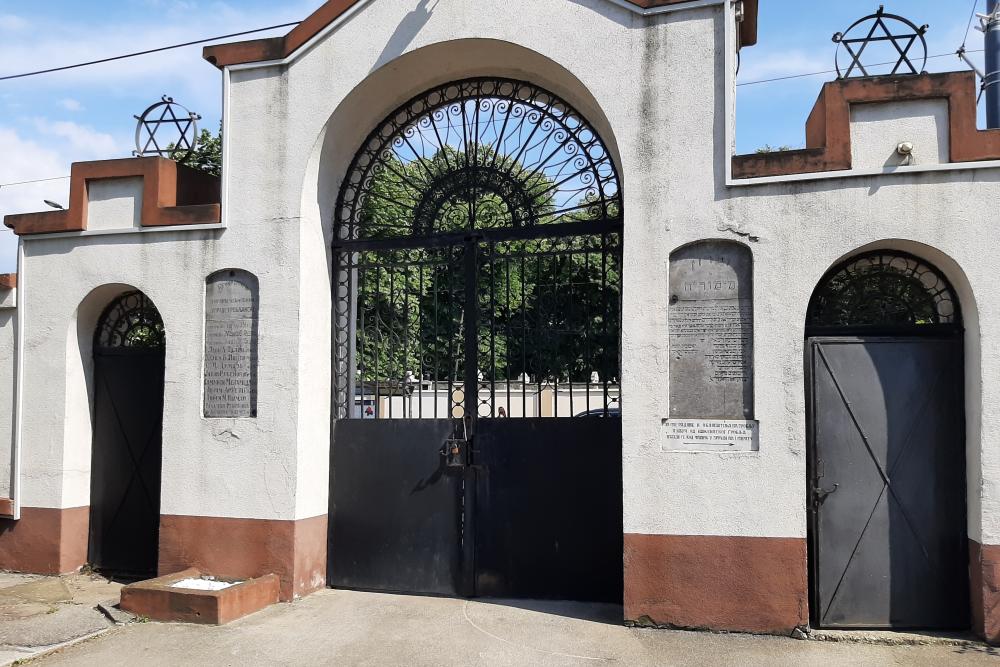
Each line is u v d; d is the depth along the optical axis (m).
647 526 5.80
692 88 5.96
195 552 6.86
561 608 6.34
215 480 6.88
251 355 6.93
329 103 6.84
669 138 5.97
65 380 7.59
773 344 5.69
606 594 6.48
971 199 5.46
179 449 7.00
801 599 5.55
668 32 6.04
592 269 7.28
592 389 7.16
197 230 7.13
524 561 6.66
